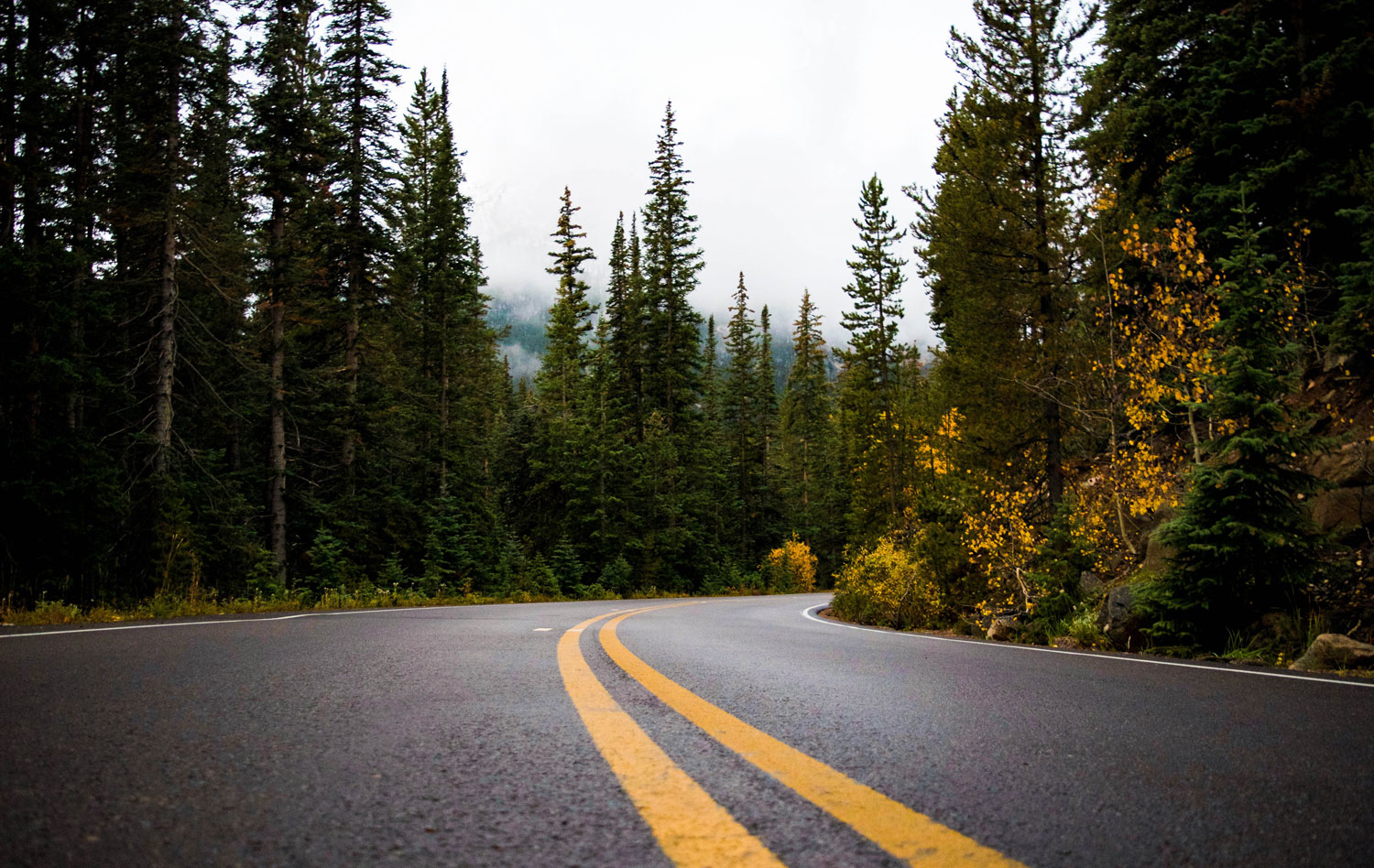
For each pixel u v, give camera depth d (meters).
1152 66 14.53
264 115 19.94
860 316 40.22
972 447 14.66
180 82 15.75
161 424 15.62
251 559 17.61
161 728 2.38
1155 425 10.53
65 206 15.50
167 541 14.65
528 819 1.53
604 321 42.84
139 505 14.96
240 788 1.71
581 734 2.40
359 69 23.98
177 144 16.19
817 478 62.78
